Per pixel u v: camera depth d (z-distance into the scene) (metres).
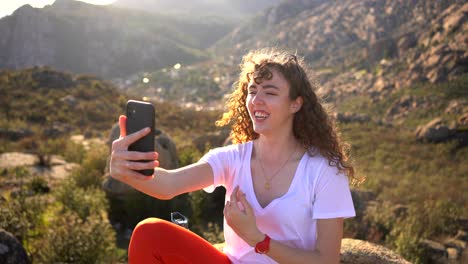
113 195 7.46
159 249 1.71
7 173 11.13
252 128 2.17
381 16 152.12
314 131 1.86
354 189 9.27
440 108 66.56
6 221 5.61
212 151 2.07
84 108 43.12
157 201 7.32
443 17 101.19
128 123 1.62
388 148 28.67
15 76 49.56
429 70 80.50
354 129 37.62
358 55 134.25
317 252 1.75
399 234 7.39
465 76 74.25
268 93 1.83
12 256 4.36
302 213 1.81
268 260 1.85
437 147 29.28
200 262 1.76
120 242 6.59
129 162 1.60
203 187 2.05
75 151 14.82
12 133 24.22
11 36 187.50
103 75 191.12
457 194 13.73
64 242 5.12
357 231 7.45
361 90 93.62
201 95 145.50
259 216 1.85
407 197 12.29
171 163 8.45
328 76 117.25
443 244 7.66
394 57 104.31
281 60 1.85
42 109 39.84
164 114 47.88
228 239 1.95
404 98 73.81
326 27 168.75
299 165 1.84
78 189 7.69
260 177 1.94
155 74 181.25
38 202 7.07
